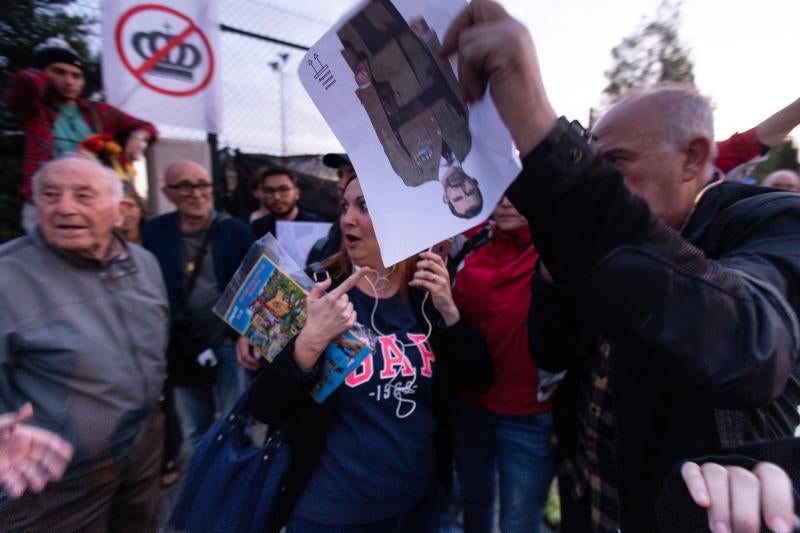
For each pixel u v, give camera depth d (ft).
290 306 4.27
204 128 5.37
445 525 7.39
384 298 4.82
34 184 4.43
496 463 6.25
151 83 5.03
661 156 2.66
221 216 8.40
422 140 1.98
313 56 2.19
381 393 4.33
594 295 1.64
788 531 1.43
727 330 1.62
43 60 8.00
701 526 1.65
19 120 8.21
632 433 2.86
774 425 2.60
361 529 4.30
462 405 6.28
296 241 8.49
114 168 8.41
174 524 4.23
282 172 10.75
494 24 1.60
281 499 4.17
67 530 4.41
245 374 8.65
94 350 4.34
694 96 2.69
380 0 1.94
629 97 2.84
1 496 4.02
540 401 5.60
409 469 4.44
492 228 6.05
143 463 5.29
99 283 4.59
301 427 4.28
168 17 5.04
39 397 4.15
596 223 1.63
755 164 7.20
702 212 2.79
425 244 2.02
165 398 6.09
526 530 5.93
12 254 4.25
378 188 2.16
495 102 1.61
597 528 3.40
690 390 1.68
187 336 7.82
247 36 10.50
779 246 2.20
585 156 1.60
